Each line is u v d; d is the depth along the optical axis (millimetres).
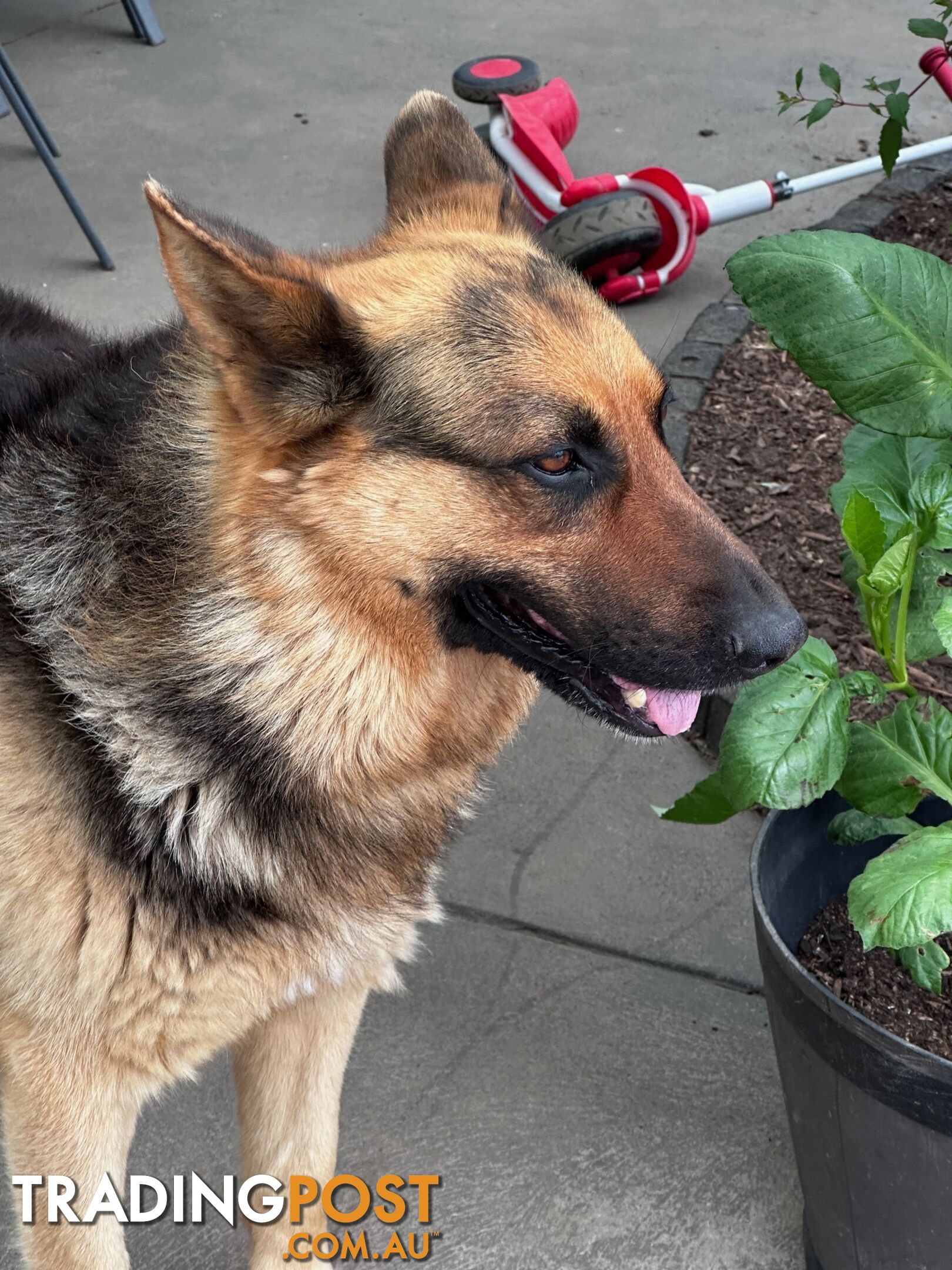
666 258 1633
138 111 2211
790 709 739
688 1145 879
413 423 686
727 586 707
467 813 837
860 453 883
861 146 2084
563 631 722
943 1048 755
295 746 716
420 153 835
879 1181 723
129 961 709
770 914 780
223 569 691
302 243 1790
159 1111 915
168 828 703
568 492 699
